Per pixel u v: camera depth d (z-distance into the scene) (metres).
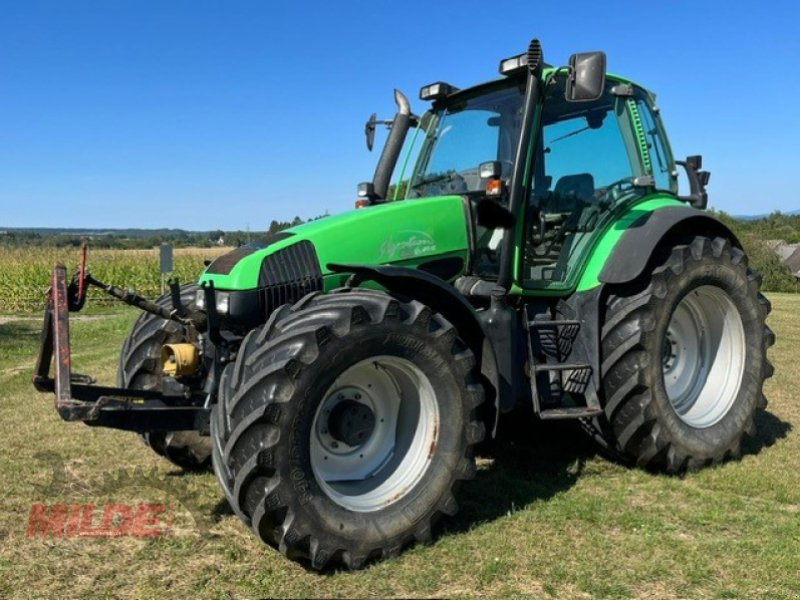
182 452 4.10
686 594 2.72
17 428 5.10
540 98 3.95
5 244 21.23
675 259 4.05
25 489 3.84
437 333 3.14
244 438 2.78
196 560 3.01
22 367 8.13
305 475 2.83
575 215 4.13
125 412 3.00
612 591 2.73
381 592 2.74
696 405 4.38
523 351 3.79
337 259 3.55
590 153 4.27
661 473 4.09
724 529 3.32
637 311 3.92
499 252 3.89
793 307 15.30
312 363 2.82
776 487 3.86
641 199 4.47
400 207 3.77
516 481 3.92
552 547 3.10
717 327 4.50
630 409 3.93
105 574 2.88
